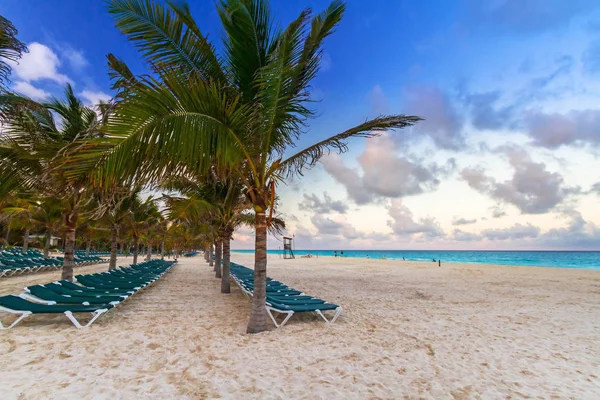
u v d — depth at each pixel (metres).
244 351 3.96
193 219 8.63
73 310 4.68
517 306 7.67
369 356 3.93
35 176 5.57
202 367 3.42
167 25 4.07
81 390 2.77
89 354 3.64
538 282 13.18
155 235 23.19
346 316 6.17
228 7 3.96
